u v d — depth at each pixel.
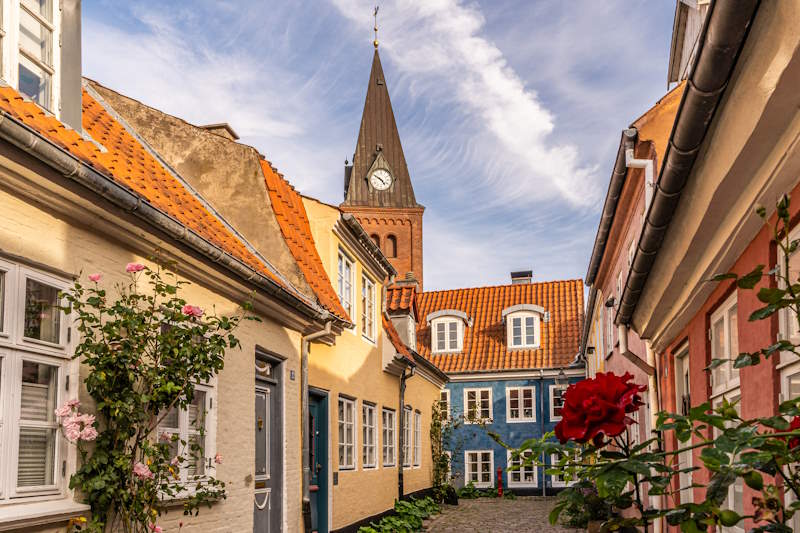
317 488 12.55
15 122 4.46
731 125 3.79
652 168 10.14
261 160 12.24
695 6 9.30
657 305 7.48
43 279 5.27
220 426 8.05
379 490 16.39
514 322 31.84
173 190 9.48
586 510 2.36
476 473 30.42
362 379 15.32
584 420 2.20
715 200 4.50
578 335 31.36
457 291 35.34
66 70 6.75
